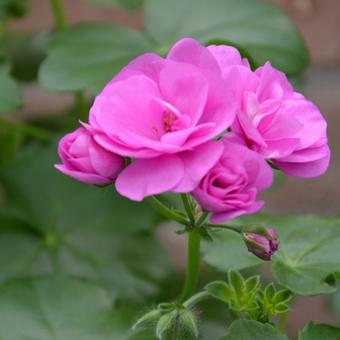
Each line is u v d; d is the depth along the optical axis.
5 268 0.67
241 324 0.50
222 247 0.55
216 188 0.45
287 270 0.53
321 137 0.48
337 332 0.51
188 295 0.54
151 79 0.47
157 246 0.68
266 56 0.66
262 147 0.47
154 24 0.67
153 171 0.46
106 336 0.54
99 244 0.67
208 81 0.46
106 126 0.46
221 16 0.68
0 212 0.68
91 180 0.47
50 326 0.55
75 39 0.66
